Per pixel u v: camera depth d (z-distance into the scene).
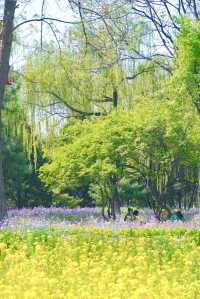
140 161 31.58
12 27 30.02
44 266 16.75
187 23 26.94
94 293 13.20
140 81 40.38
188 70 27.39
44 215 35.09
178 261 18.44
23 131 41.28
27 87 40.50
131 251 20.28
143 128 30.64
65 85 40.41
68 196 49.81
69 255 18.86
